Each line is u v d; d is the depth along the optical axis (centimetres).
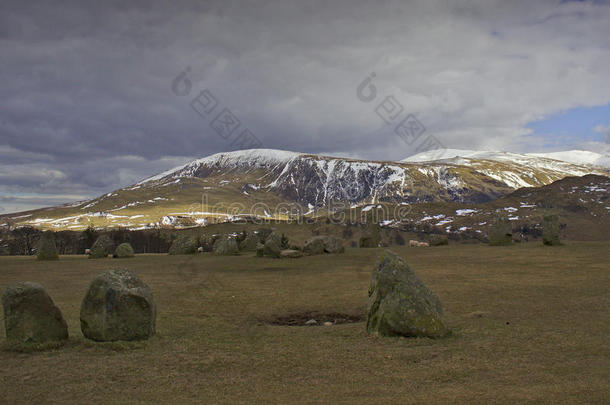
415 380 906
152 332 1325
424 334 1230
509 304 1667
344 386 885
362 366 1011
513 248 3956
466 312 1562
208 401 822
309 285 2388
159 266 3512
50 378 965
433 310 1253
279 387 891
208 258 4144
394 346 1165
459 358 1042
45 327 1227
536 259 3078
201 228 15325
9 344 1193
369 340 1242
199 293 2188
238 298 2036
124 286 1279
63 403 824
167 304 1906
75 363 1070
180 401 824
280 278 2681
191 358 1105
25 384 928
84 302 1270
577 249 3553
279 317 1661
